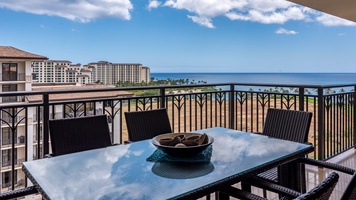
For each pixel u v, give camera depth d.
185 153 1.52
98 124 2.09
